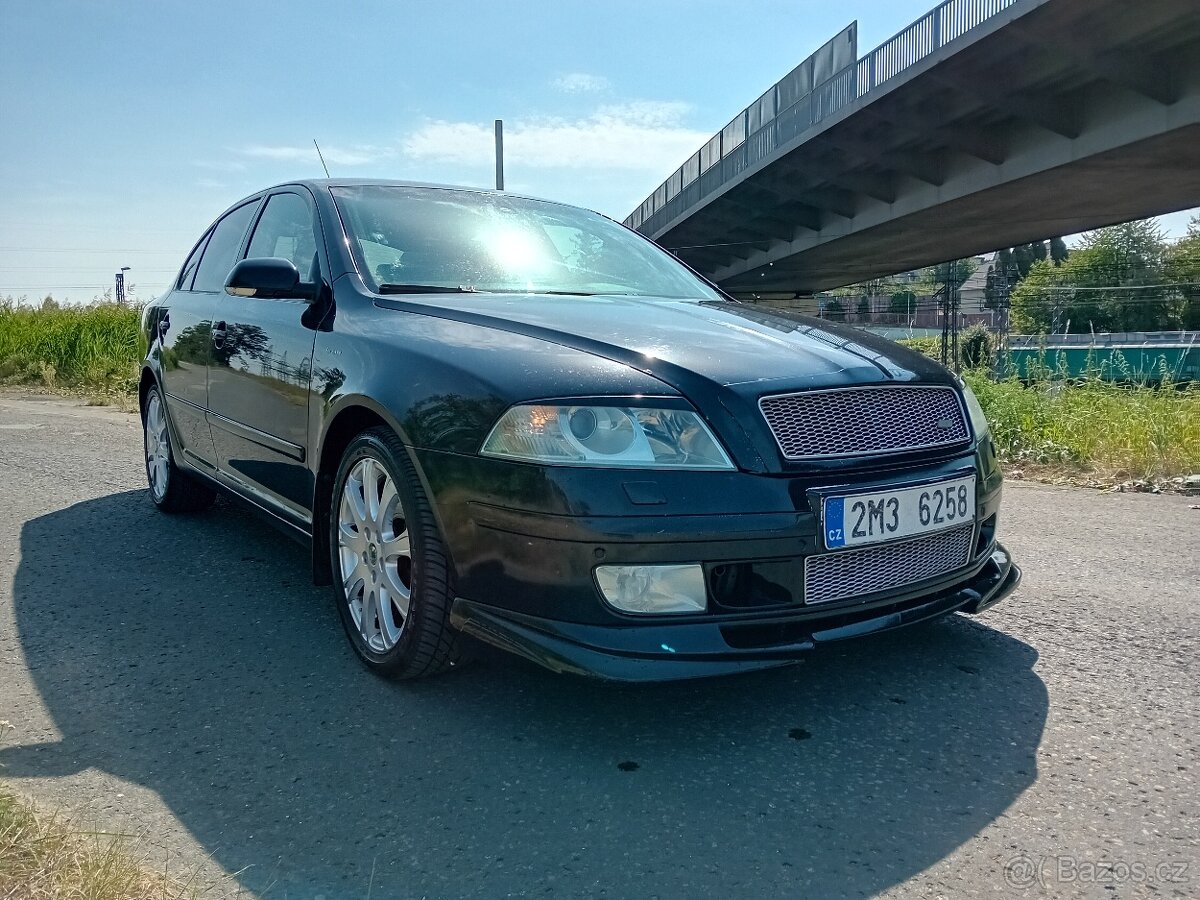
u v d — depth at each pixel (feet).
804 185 103.04
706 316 10.35
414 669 8.84
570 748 7.97
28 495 17.70
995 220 98.84
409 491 8.57
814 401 8.20
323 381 10.09
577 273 12.21
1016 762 7.78
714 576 7.70
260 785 7.31
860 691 9.15
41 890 5.44
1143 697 9.04
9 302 55.16
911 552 8.59
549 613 7.66
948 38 68.59
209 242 15.92
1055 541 15.16
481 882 6.15
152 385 16.51
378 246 11.38
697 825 6.84
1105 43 60.64
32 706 8.66
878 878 6.23
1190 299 221.87
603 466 7.54
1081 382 31.17
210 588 12.16
